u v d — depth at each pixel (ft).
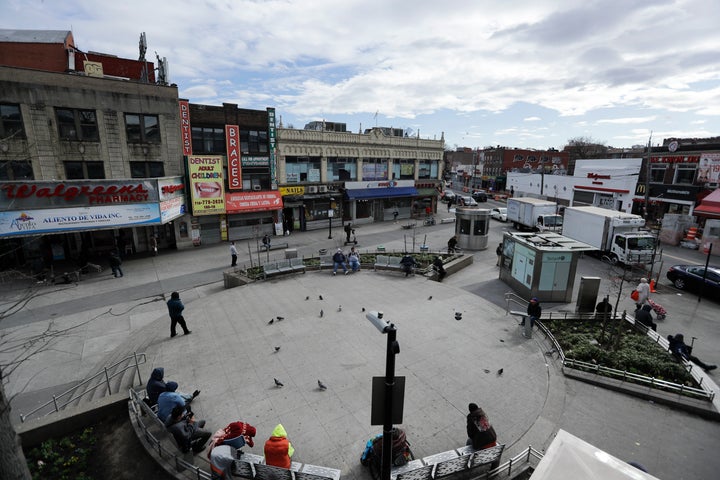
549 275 52.70
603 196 137.80
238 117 93.81
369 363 34.86
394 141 129.59
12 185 58.49
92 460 24.18
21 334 44.39
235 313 46.91
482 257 81.51
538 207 105.60
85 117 73.41
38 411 30.83
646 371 33.42
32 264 66.54
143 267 73.67
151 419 26.61
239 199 95.76
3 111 66.03
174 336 40.63
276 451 20.70
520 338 40.14
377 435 23.75
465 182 308.40
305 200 111.86
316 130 110.83
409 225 116.26
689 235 92.89
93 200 65.67
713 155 100.22
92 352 40.42
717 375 35.91
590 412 28.43
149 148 80.59
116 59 94.43
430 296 52.44
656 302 55.72
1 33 84.38
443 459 22.25
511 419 27.32
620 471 14.82
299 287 57.06
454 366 34.40
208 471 22.47
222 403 28.91
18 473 16.20
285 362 35.04
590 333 41.65
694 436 26.21
